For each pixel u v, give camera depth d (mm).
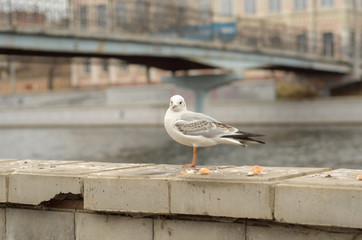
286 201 5258
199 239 5910
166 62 36844
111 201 6078
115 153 29156
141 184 5922
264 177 5574
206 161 25078
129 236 6242
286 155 26844
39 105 63281
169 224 6047
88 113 55562
